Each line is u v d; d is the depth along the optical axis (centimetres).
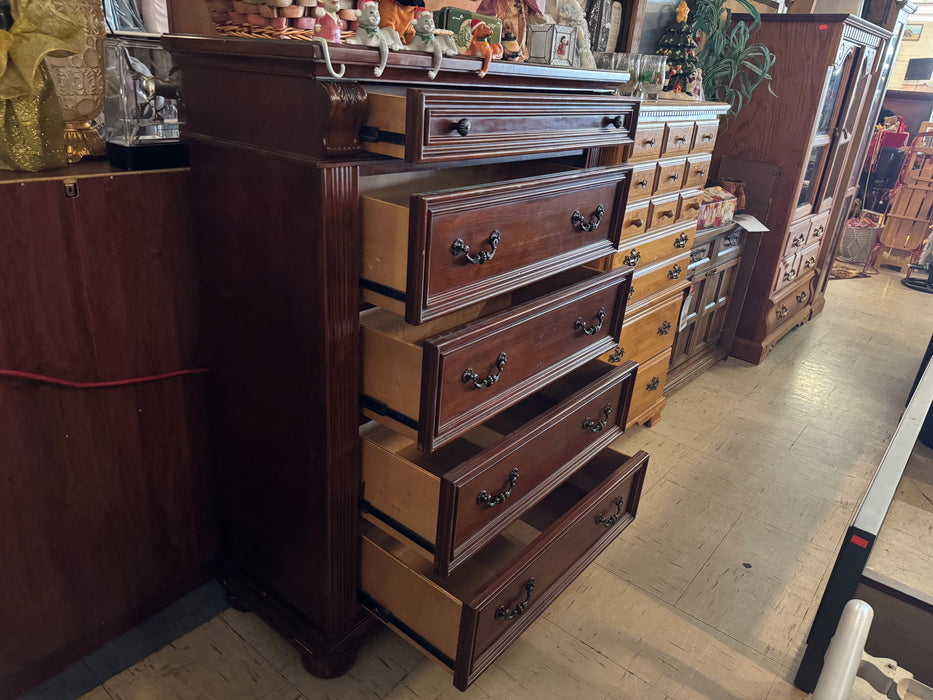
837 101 339
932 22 812
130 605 166
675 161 233
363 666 164
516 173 177
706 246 295
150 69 136
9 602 140
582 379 187
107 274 134
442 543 130
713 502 240
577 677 166
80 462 143
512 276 133
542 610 157
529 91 137
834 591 150
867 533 139
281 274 123
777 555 215
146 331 144
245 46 108
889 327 437
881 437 295
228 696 153
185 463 164
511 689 161
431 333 168
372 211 115
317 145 106
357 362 128
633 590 195
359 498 145
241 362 143
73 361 134
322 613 152
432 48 118
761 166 328
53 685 152
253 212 124
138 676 157
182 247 144
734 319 355
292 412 134
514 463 144
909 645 142
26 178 119
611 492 176
